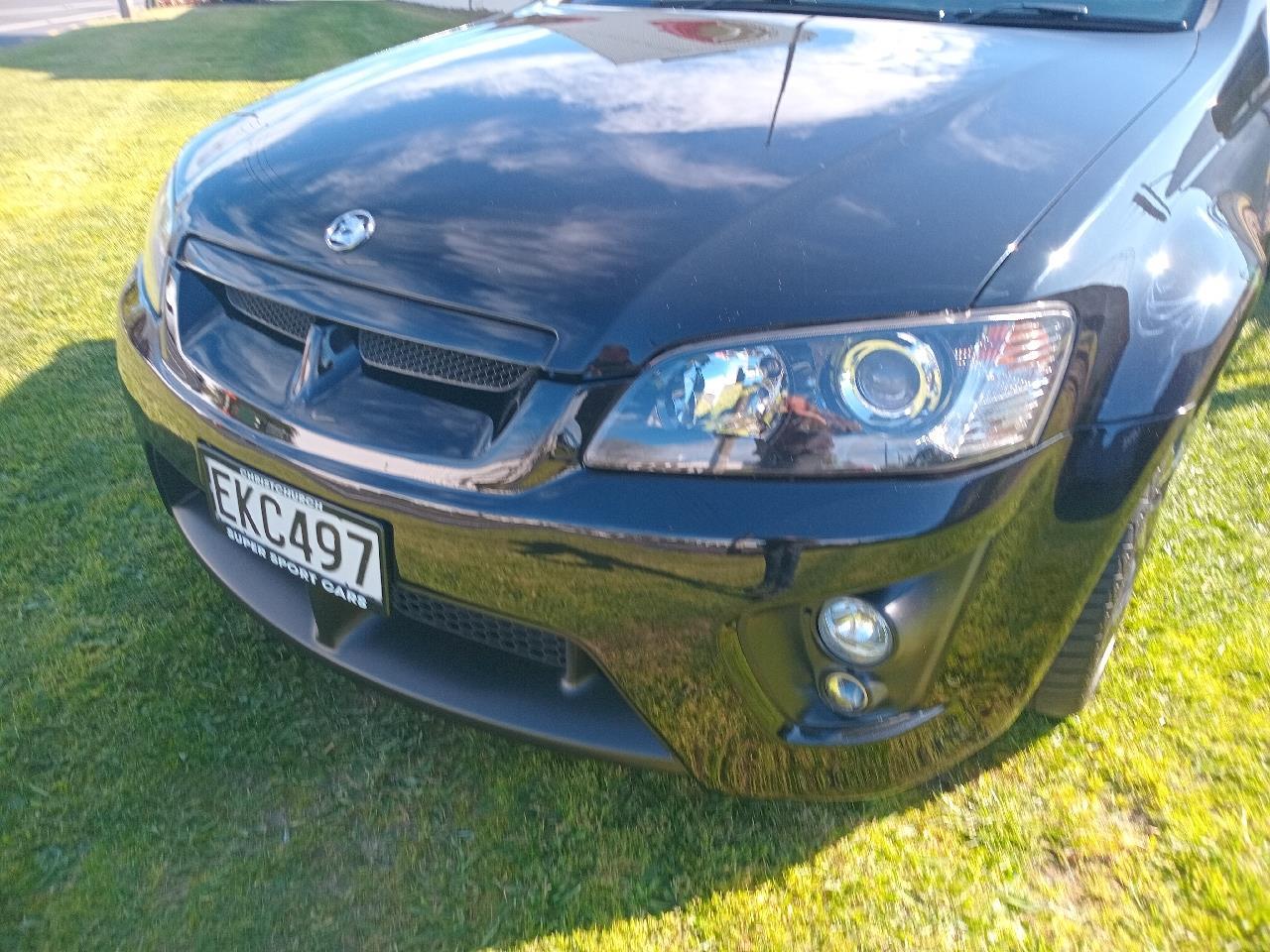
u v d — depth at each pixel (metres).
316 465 1.36
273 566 1.68
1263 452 2.50
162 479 1.83
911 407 1.17
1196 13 2.09
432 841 1.56
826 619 1.22
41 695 1.81
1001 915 1.42
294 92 2.03
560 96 1.72
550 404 1.24
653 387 1.21
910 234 1.27
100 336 3.27
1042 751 1.67
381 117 1.74
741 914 1.44
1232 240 1.59
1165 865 1.48
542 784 1.65
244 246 1.53
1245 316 1.55
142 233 4.28
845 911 1.44
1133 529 1.48
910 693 1.29
